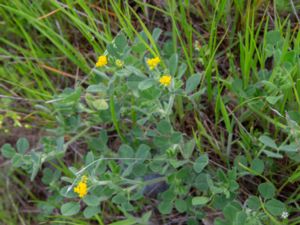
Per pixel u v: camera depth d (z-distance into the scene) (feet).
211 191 0.69
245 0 0.84
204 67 0.82
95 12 0.91
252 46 0.72
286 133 0.75
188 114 0.83
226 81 0.76
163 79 0.64
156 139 0.69
